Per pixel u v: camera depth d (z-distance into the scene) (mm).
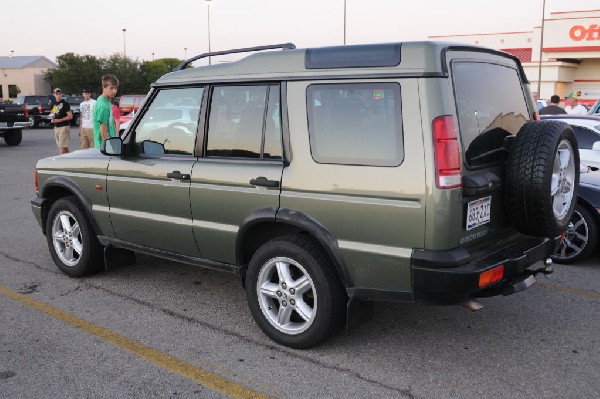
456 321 4473
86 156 5293
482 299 4941
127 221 4930
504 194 3771
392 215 3410
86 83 62094
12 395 3408
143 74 65438
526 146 3613
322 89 3707
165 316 4602
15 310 4730
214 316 4605
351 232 3590
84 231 5332
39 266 5941
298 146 3795
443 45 3459
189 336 4227
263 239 4293
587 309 4719
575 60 43750
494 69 3977
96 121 8852
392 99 3422
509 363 3781
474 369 3701
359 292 3660
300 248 3801
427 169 3293
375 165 3467
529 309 4719
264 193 3941
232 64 4230
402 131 3379
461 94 3504
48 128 31500
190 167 4371
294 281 3947
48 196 5719
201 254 4500
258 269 4055
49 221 5629
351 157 3566
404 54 3424
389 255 3449
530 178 3561
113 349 4016
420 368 3721
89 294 5105
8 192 10445
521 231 3787
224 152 4242
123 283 5395
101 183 5070
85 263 5395
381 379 3582
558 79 42719
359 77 3537
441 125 3283
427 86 3322
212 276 5602
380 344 4070
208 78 4324
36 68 82938
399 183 3373
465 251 3414
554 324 4414
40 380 3586
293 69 3861
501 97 3992
